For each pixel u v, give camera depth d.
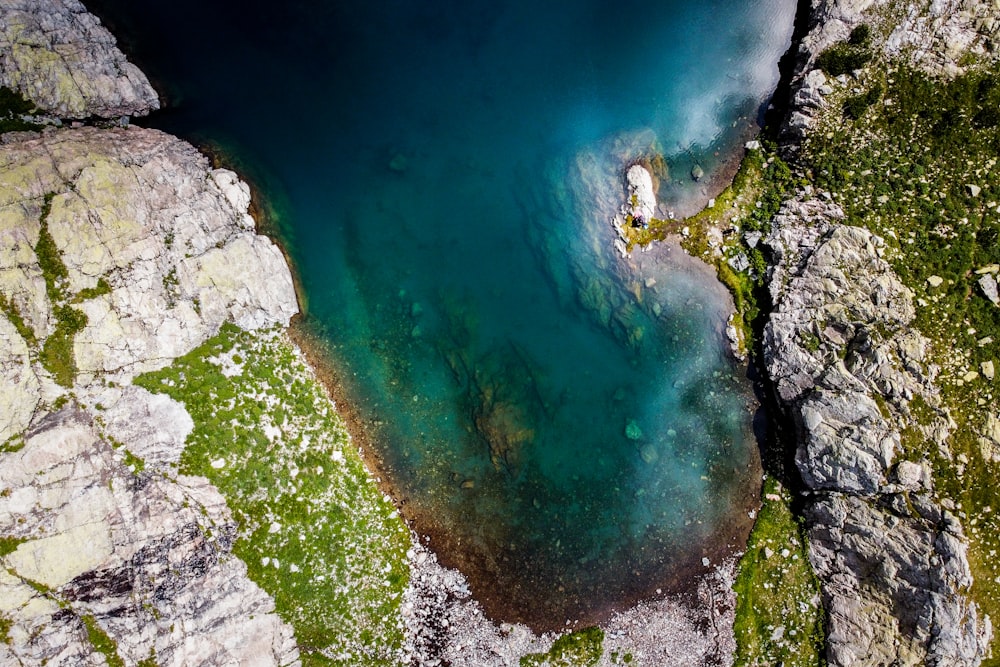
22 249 27.64
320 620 30.38
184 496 28.86
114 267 28.89
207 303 30.64
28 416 27.20
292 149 33.12
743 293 32.75
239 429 30.38
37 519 26.66
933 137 31.16
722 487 32.69
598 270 33.16
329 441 31.91
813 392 30.33
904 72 31.52
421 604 31.41
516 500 32.78
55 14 31.09
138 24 32.44
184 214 30.62
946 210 30.56
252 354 31.52
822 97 32.09
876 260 30.38
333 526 31.08
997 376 28.56
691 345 33.12
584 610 32.16
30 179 28.23
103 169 29.17
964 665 27.47
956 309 29.50
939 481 28.14
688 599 32.09
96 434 28.08
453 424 32.91
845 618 30.06
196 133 32.75
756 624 31.42
